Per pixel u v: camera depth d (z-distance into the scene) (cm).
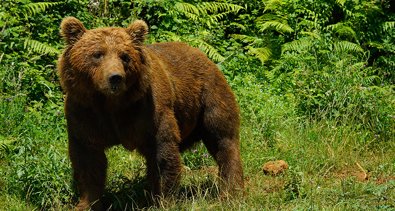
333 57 1584
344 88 1453
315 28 1709
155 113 1002
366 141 1370
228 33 1784
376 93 1493
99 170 1028
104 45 947
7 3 1500
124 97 964
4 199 1091
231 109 1137
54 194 1073
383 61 1728
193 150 1263
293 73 1563
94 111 983
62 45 1495
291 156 1277
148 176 1035
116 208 1084
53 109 1348
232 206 1029
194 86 1101
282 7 1747
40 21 1519
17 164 1101
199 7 1694
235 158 1124
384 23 1778
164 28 1622
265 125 1359
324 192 1090
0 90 1346
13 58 1399
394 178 1216
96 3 1683
